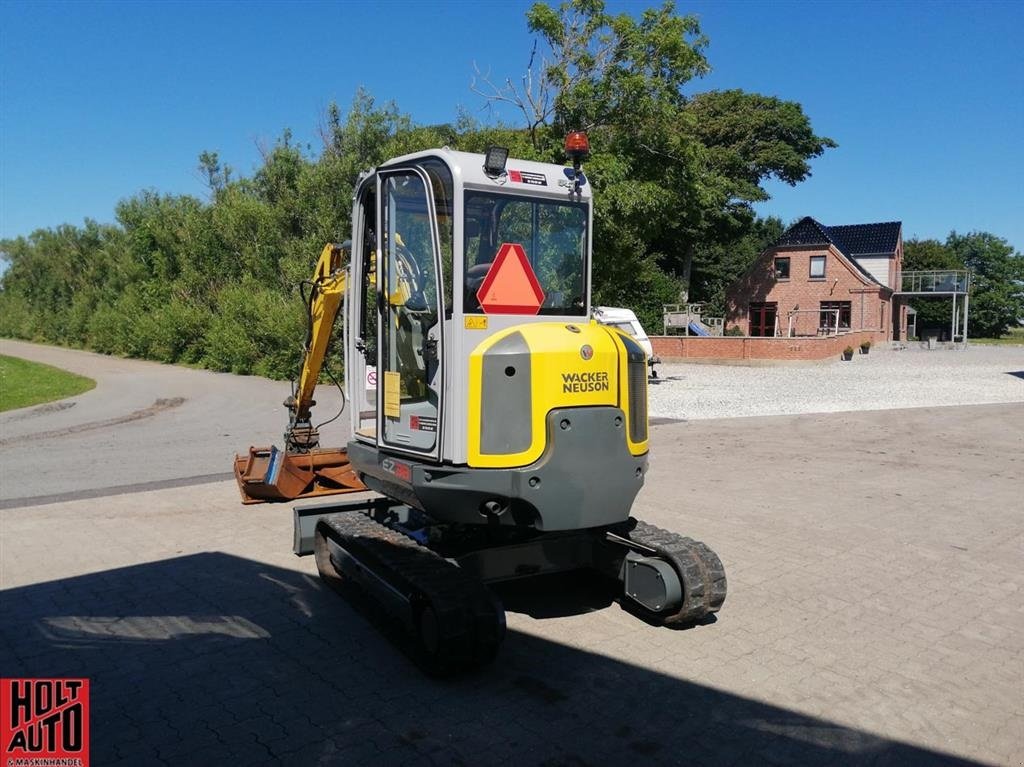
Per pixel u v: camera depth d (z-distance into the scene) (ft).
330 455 29.04
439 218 15.23
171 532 24.58
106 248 159.12
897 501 29.12
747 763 11.89
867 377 83.10
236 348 89.10
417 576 14.79
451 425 14.76
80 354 134.51
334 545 19.19
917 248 213.87
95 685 14.33
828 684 14.56
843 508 27.99
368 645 16.14
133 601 18.62
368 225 18.65
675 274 152.87
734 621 17.57
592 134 58.80
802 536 24.41
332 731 12.69
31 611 17.99
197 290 110.22
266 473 27.99
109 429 48.96
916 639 16.69
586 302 17.01
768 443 42.42
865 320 135.74
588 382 15.14
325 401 62.08
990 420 51.55
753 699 13.93
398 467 16.07
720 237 152.76
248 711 13.35
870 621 17.66
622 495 15.67
